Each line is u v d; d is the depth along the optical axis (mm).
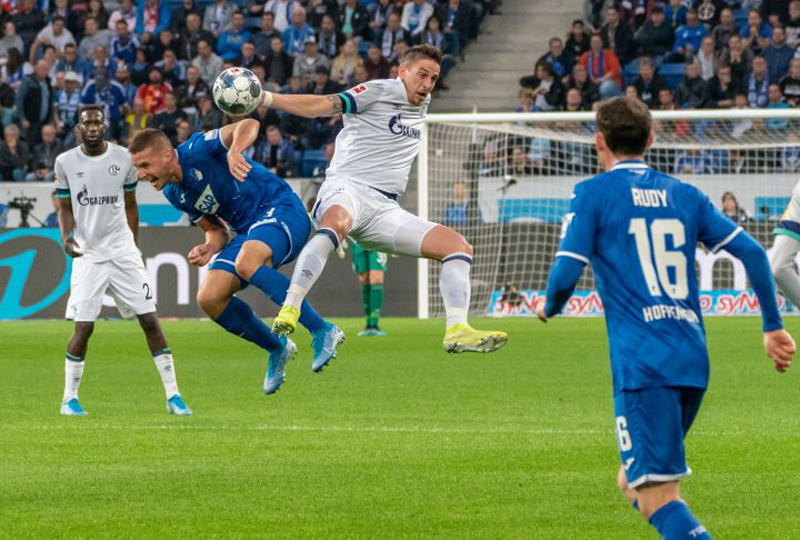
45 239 66500
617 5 77500
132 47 80312
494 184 64688
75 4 84188
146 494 18938
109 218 28812
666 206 13836
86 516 17438
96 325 62500
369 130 24266
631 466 13312
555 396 32062
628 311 13516
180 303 65438
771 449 23094
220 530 16562
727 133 69875
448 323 23000
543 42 81688
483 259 64625
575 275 13578
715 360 41656
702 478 20266
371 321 52969
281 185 24688
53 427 26469
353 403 30859
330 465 21422
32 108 76188
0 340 52750
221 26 81188
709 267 62875
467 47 82000
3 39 82875
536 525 16812
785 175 63219
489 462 21688
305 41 78312
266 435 25062
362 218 24078
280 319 22172
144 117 77062
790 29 74750
